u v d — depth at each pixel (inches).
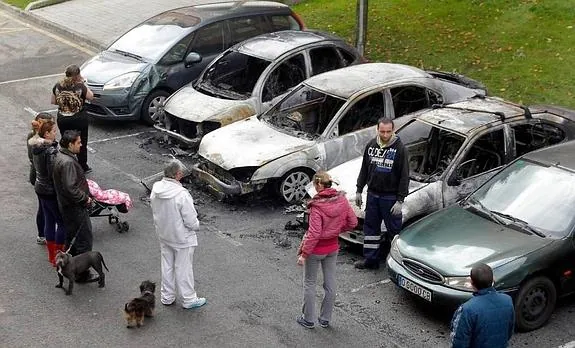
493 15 653.3
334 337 301.9
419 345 296.4
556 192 328.5
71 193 327.3
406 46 634.8
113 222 407.8
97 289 340.8
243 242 386.9
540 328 307.6
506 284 293.1
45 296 335.0
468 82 482.6
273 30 589.3
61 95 450.6
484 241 312.0
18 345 297.4
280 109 460.1
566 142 374.3
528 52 588.4
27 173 478.6
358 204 356.8
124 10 886.4
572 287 312.7
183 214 307.7
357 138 432.1
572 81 540.7
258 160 414.9
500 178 349.7
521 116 394.9
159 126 513.7
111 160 498.3
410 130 399.9
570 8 631.8
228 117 477.1
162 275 322.7
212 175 428.8
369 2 742.5
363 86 440.5
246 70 507.5
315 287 308.7
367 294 336.5
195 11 590.6
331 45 510.6
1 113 586.9
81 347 296.2
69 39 803.4
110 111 541.6
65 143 327.9
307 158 421.1
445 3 697.6
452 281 295.3
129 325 308.3
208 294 335.6
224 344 297.6
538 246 305.3
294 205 426.3
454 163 373.1
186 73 555.8
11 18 909.8
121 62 558.9
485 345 226.7
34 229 403.2
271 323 312.3
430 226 331.3
